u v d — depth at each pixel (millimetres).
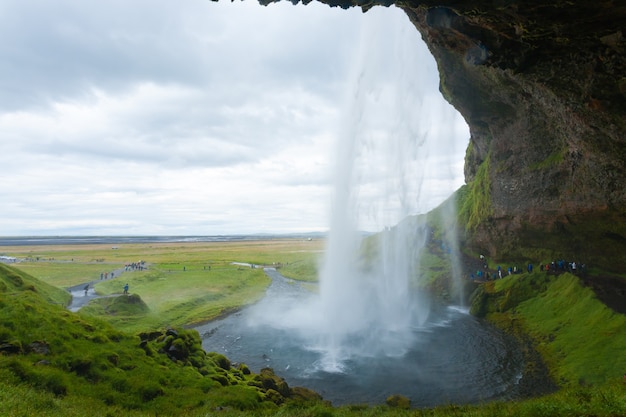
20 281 36625
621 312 35844
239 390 24203
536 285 49906
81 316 29062
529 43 22984
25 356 21172
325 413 20828
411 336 44938
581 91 30844
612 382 24594
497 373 33031
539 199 53125
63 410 16344
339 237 63375
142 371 23188
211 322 53531
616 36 21031
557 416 14836
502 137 60125
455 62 52406
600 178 42219
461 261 70812
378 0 22625
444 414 19266
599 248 48562
